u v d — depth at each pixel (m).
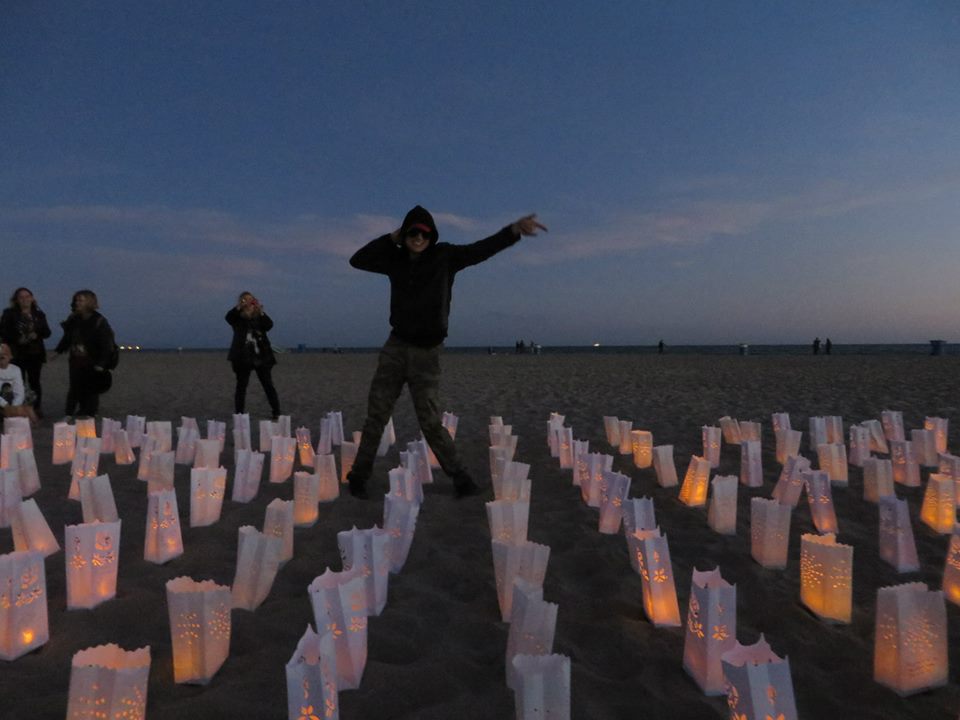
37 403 8.41
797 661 2.20
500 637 2.30
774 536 3.11
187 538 3.38
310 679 1.49
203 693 1.86
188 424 5.53
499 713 1.81
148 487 4.35
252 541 2.43
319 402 11.43
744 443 4.89
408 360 4.22
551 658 1.51
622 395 12.62
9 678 1.93
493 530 2.86
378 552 2.42
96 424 8.30
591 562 3.13
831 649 2.29
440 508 4.08
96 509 3.29
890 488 4.32
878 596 2.06
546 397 12.27
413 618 2.41
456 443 6.82
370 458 4.31
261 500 4.22
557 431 6.00
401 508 2.93
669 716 1.84
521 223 4.15
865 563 3.20
